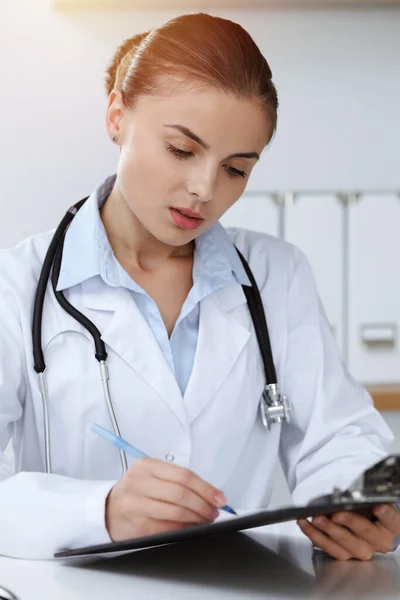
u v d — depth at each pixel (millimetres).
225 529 955
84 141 2602
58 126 2596
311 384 1502
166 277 1462
